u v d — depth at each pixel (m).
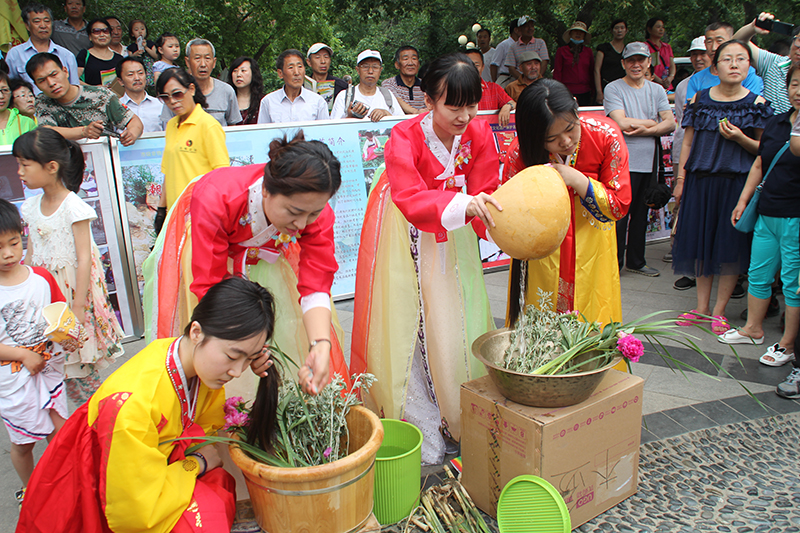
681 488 2.36
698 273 4.05
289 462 1.85
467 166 2.58
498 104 6.14
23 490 2.45
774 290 4.22
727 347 3.74
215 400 2.00
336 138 4.88
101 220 4.18
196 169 3.94
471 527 2.07
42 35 5.14
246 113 5.93
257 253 2.26
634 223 5.38
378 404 2.64
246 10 14.73
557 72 7.41
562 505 1.90
